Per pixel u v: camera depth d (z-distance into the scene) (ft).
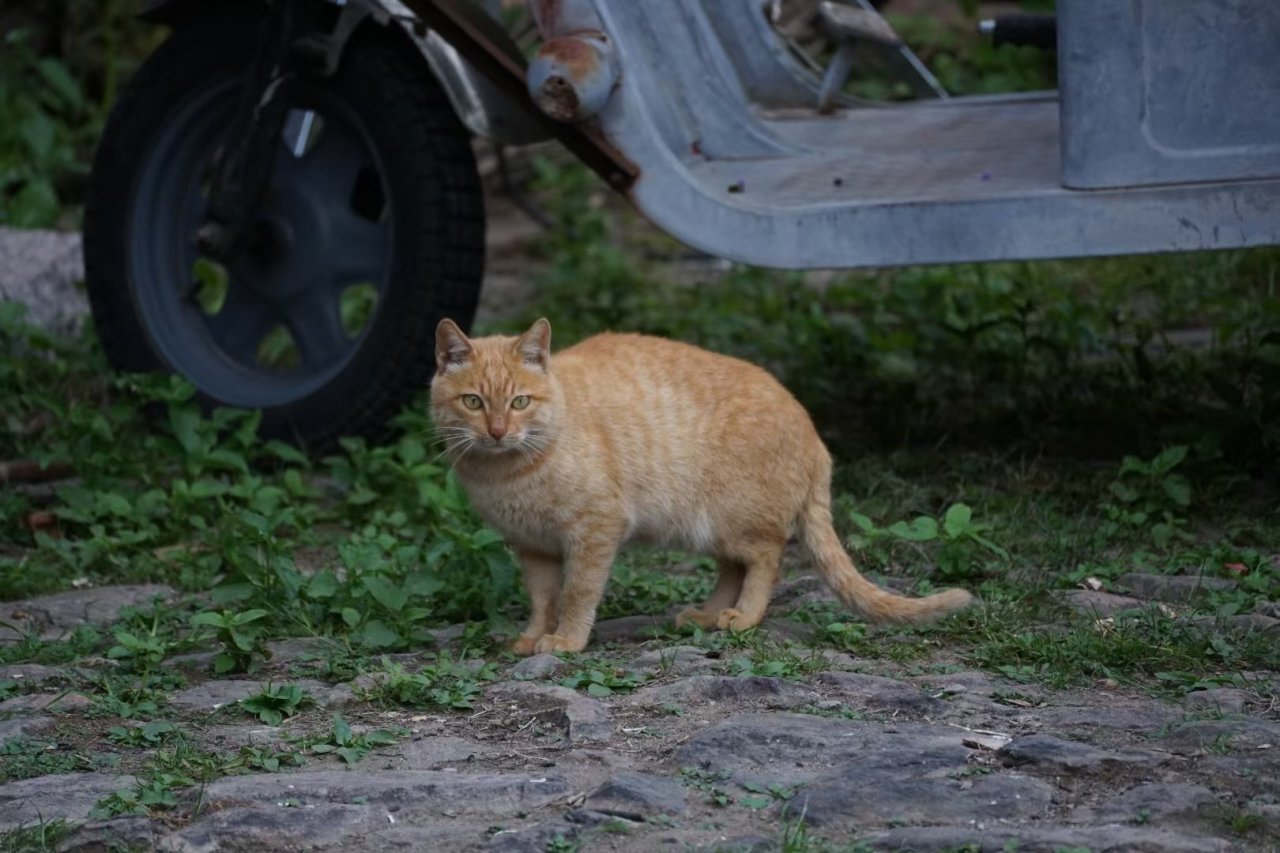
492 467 22.76
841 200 29.19
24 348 40.93
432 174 32.99
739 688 20.26
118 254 35.96
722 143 33.04
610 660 22.12
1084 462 31.96
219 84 35.32
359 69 33.47
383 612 24.03
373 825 16.87
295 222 35.27
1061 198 27.50
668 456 23.17
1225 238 26.86
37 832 16.65
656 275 52.80
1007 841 15.57
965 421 35.35
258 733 19.72
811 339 41.09
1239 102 26.43
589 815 16.56
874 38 35.17
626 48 29.81
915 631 23.03
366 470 31.99
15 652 23.20
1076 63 26.96
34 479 33.42
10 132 61.46
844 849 15.55
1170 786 16.70
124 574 28.19
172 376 34.91
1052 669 21.01
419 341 33.30
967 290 45.70
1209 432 29.84
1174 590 24.63
